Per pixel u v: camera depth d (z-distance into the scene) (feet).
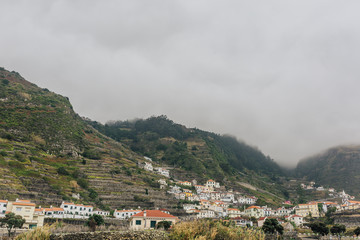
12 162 504.43
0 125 651.25
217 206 601.62
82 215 419.33
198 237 145.79
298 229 397.39
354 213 474.08
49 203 428.97
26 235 126.41
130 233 140.36
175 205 586.86
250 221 491.31
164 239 145.48
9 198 391.86
